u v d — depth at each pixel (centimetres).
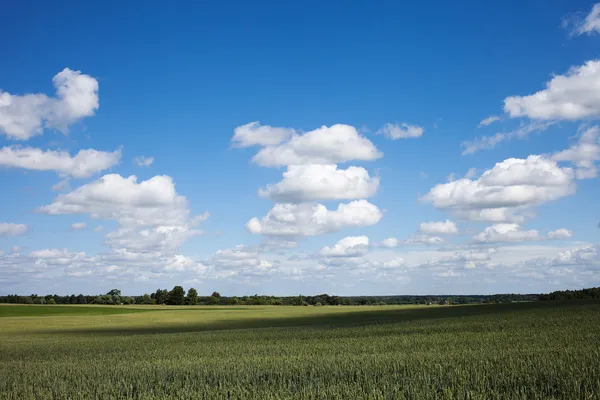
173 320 7969
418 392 1378
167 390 1586
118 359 2650
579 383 1372
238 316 8931
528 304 8194
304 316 8594
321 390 1434
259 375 1800
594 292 11225
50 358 2839
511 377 1492
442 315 6888
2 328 6431
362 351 2611
